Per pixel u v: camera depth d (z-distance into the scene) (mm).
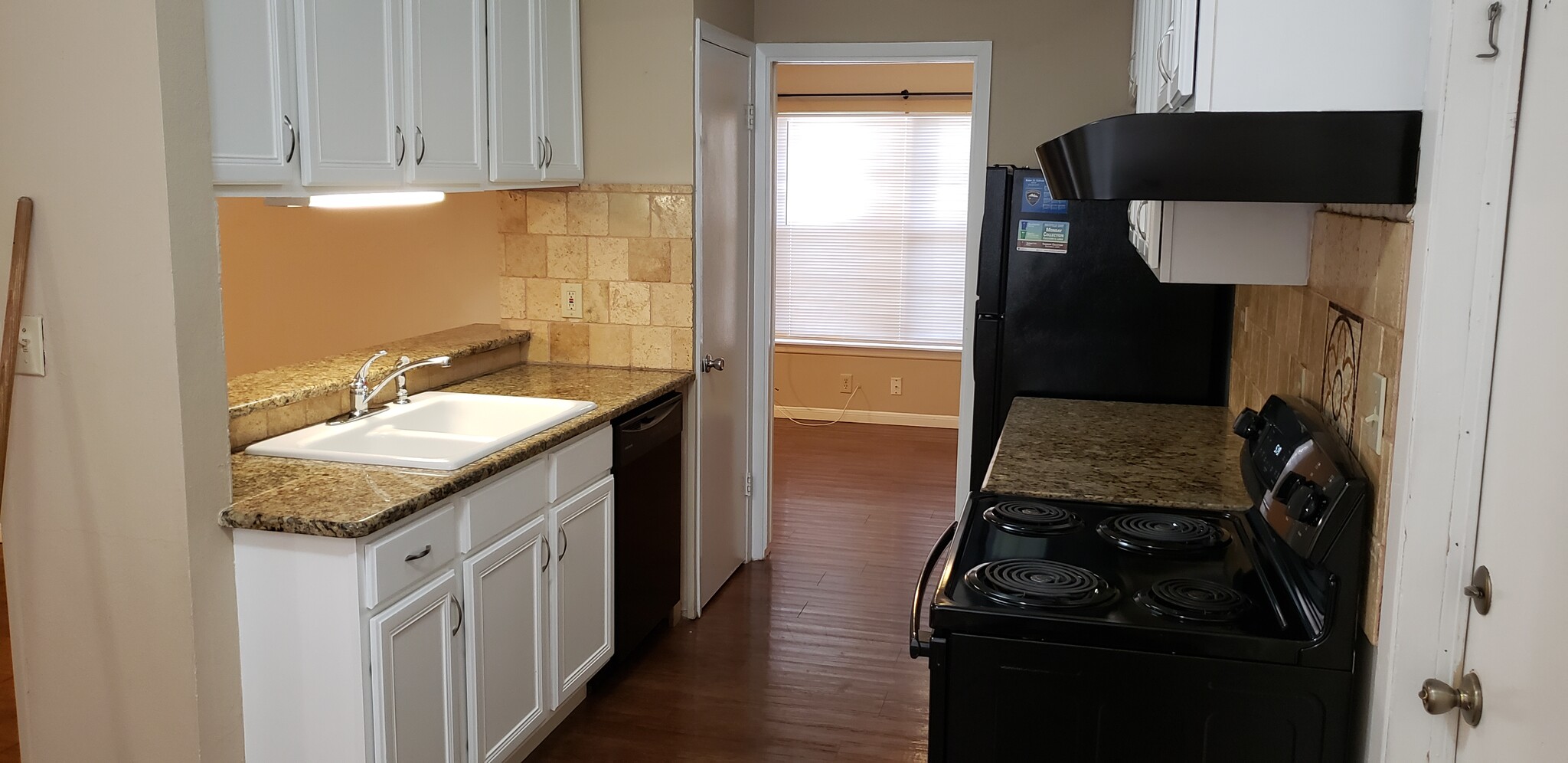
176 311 2148
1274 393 2822
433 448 2906
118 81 2092
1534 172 1470
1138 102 3139
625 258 3902
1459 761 1643
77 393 2234
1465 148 1566
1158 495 2578
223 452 2299
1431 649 1675
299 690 2348
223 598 2316
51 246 2195
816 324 7391
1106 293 3889
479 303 4117
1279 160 1716
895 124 7027
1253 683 1869
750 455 4680
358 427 2986
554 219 3949
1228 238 2354
